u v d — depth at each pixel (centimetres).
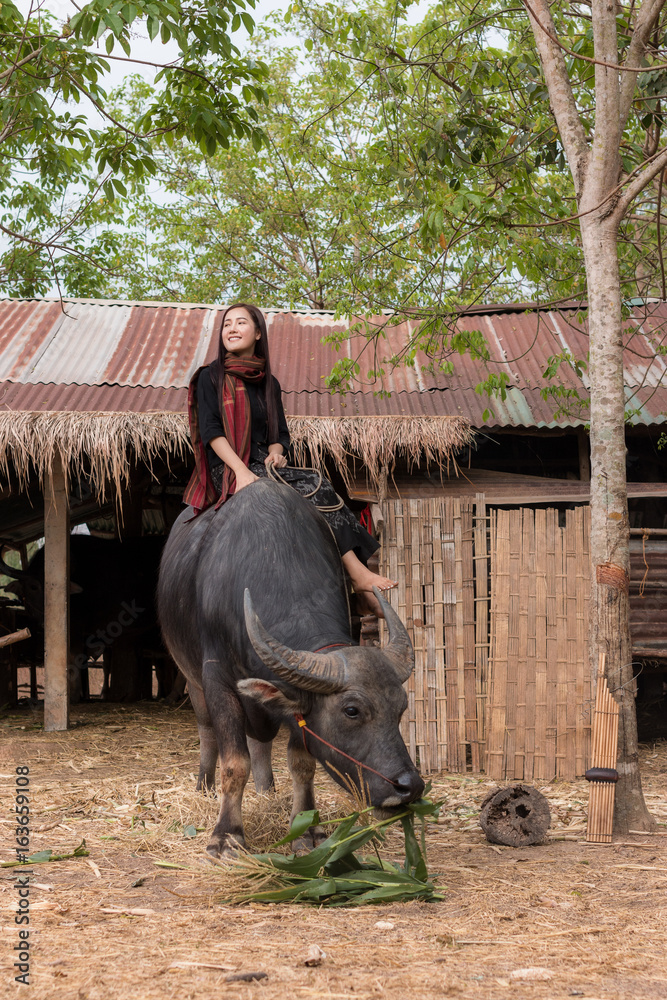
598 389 520
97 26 547
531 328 1002
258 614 403
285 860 370
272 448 495
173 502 1158
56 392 859
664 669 901
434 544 733
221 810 426
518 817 476
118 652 1133
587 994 263
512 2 714
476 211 605
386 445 767
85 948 302
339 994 261
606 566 508
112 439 772
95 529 1324
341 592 432
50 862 426
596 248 525
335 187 1562
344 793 398
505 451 951
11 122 729
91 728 896
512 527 708
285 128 1343
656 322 995
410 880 374
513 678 692
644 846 468
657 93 625
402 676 371
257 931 324
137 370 916
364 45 654
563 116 550
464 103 661
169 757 747
